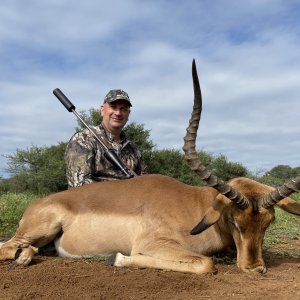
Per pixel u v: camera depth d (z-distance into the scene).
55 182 9.77
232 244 1.84
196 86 1.55
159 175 1.99
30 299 1.34
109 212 1.88
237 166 10.08
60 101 2.45
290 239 2.65
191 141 1.61
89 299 1.33
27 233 1.91
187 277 1.54
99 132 2.50
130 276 1.55
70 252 1.94
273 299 1.33
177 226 1.80
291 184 1.58
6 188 9.70
